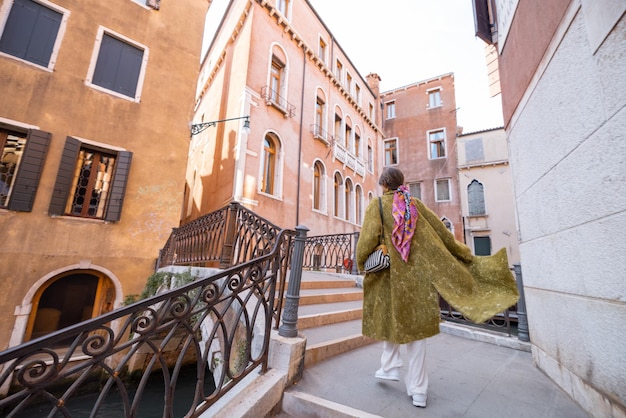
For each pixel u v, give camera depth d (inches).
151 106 344.2
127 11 343.9
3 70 262.4
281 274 105.0
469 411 73.9
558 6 84.0
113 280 291.3
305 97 490.6
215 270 154.9
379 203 87.4
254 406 68.4
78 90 298.7
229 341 73.7
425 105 809.5
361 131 696.4
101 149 308.0
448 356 123.6
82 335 47.2
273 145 425.7
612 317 65.1
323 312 145.6
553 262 92.9
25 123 265.9
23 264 251.8
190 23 396.5
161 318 58.1
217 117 462.3
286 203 417.1
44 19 290.8
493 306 69.8
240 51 425.4
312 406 73.9
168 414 56.7
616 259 63.4
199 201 480.4
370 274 88.3
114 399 245.9
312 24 544.1
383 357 85.5
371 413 70.3
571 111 79.6
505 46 132.7
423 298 75.5
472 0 149.7
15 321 241.6
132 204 315.6
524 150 113.8
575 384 80.3
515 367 109.3
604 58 64.9
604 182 66.8
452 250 85.8
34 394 39.9
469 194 693.9
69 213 284.8
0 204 257.0
